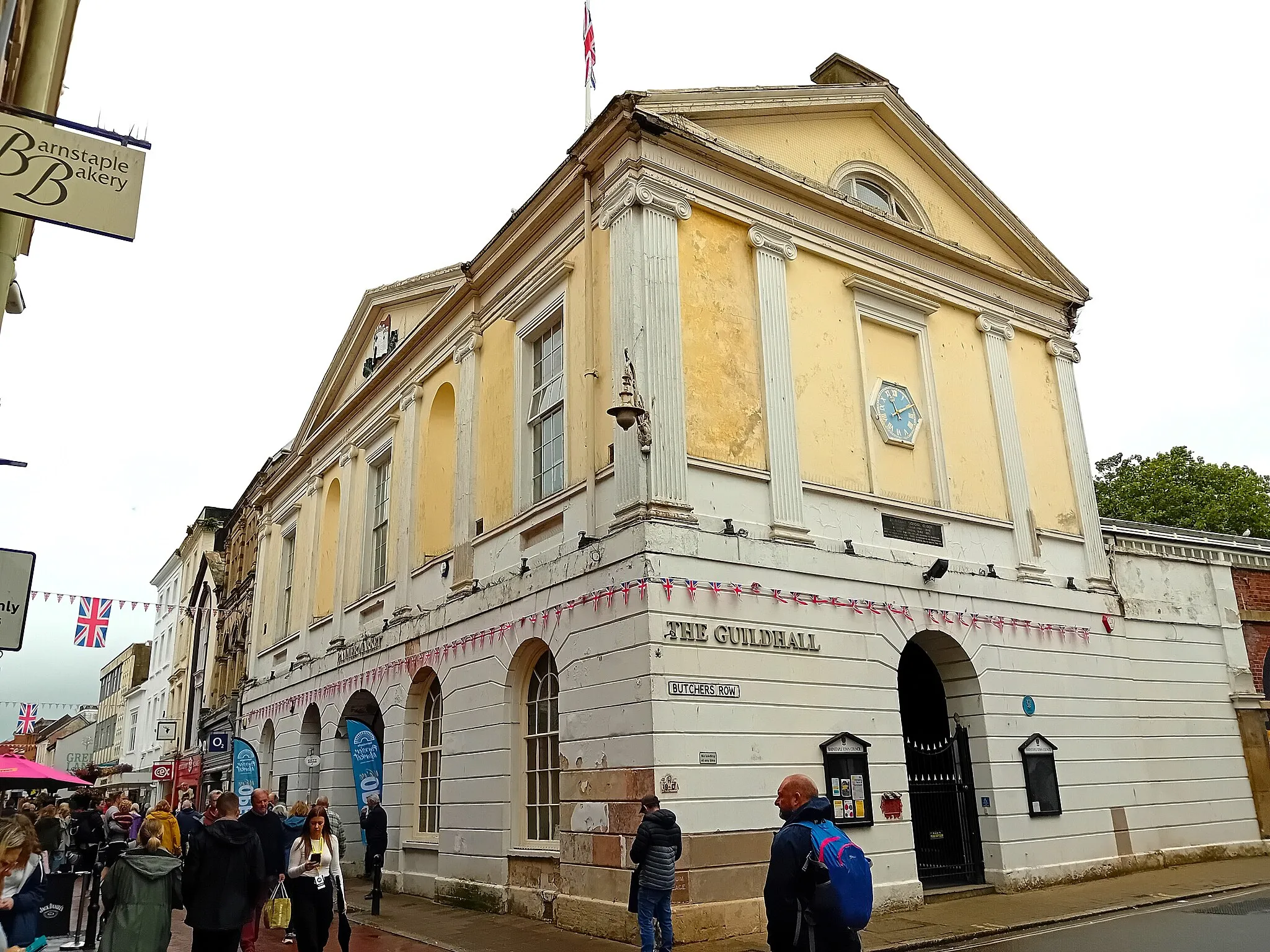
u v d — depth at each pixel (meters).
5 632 6.45
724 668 11.45
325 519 23.67
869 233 15.52
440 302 17.92
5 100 7.77
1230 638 17.94
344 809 19.61
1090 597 16.20
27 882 7.30
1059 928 10.78
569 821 11.84
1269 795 17.19
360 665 19.11
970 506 15.41
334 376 23.20
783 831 5.16
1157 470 32.34
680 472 11.99
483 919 12.69
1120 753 15.54
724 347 13.12
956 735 14.31
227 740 20.92
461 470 16.47
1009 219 17.66
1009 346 17.16
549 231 15.09
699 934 10.28
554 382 14.76
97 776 54.84
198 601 39.28
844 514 13.66
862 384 14.65
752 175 14.11
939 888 13.16
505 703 13.83
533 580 13.52
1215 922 10.48
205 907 7.41
